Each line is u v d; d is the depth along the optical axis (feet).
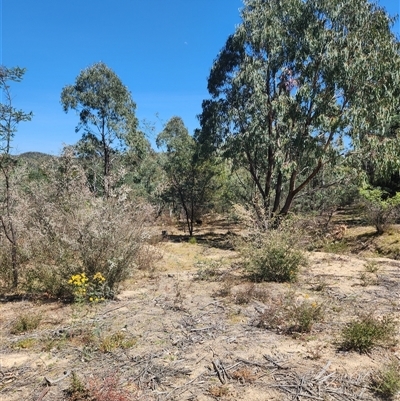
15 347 12.76
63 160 24.84
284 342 13.09
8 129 20.03
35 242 20.58
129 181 69.26
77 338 13.43
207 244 52.49
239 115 50.83
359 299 18.28
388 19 41.24
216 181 69.72
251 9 47.83
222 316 15.89
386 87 39.34
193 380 10.47
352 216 58.23
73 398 9.50
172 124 70.03
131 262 20.54
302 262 23.27
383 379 10.09
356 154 42.32
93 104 72.28
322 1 40.98
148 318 15.58
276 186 52.80
